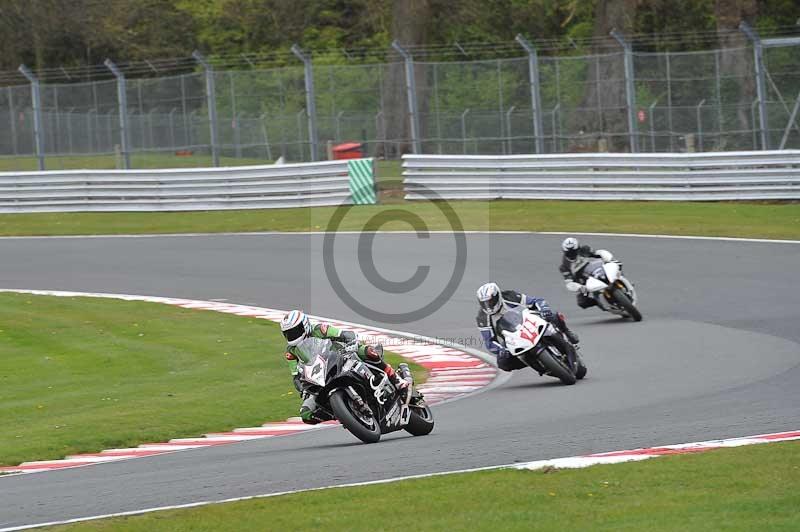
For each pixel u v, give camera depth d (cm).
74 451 3794
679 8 19438
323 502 2494
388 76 12575
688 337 5356
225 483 2858
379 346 3491
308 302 7069
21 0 19138
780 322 5556
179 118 12875
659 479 2564
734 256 7569
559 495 2456
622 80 11362
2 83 19825
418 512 2355
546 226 9262
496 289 4516
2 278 8419
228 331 6300
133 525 2342
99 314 6894
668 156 9938
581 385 4419
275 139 12738
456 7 18262
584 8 18225
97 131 13062
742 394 3912
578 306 6519
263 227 10194
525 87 11819
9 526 2470
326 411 3491
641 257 7781
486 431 3506
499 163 10719
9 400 4800
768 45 10744
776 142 10738
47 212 11681
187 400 4638
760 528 2088
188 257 8956
